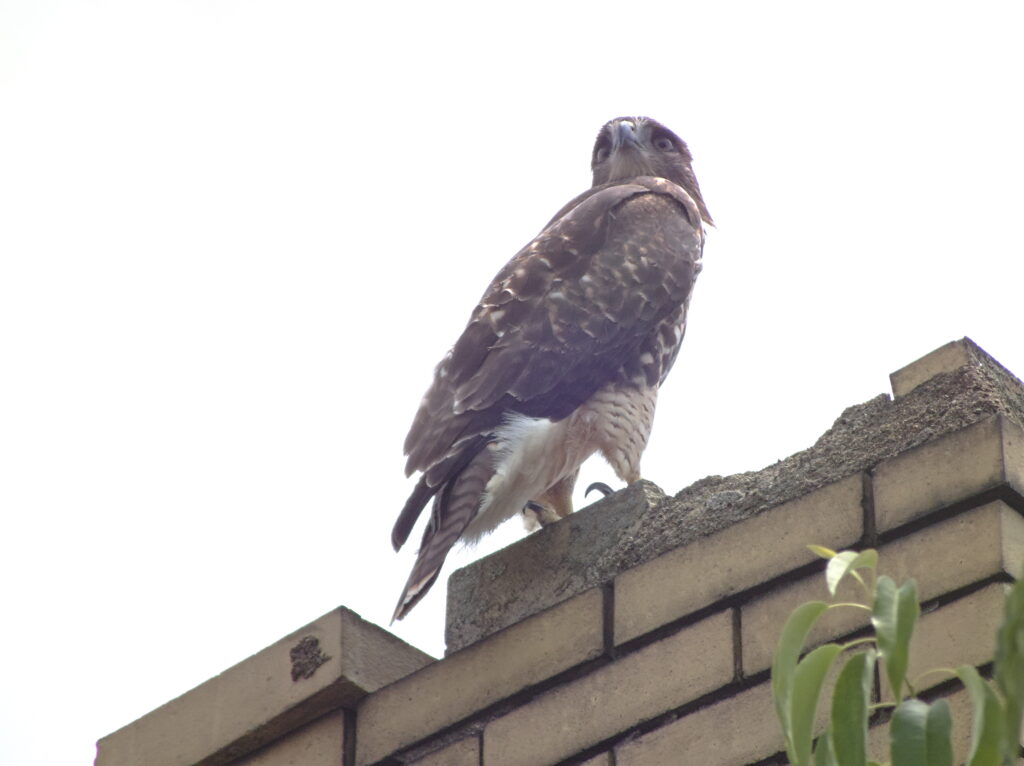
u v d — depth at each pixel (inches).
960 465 316.2
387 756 373.4
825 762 239.3
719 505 355.9
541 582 383.9
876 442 338.0
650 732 336.8
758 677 327.9
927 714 225.5
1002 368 345.7
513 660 365.4
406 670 390.3
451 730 368.5
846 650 315.3
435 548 421.4
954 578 307.0
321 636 386.6
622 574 358.9
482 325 496.4
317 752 383.2
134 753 409.7
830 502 332.5
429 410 468.1
